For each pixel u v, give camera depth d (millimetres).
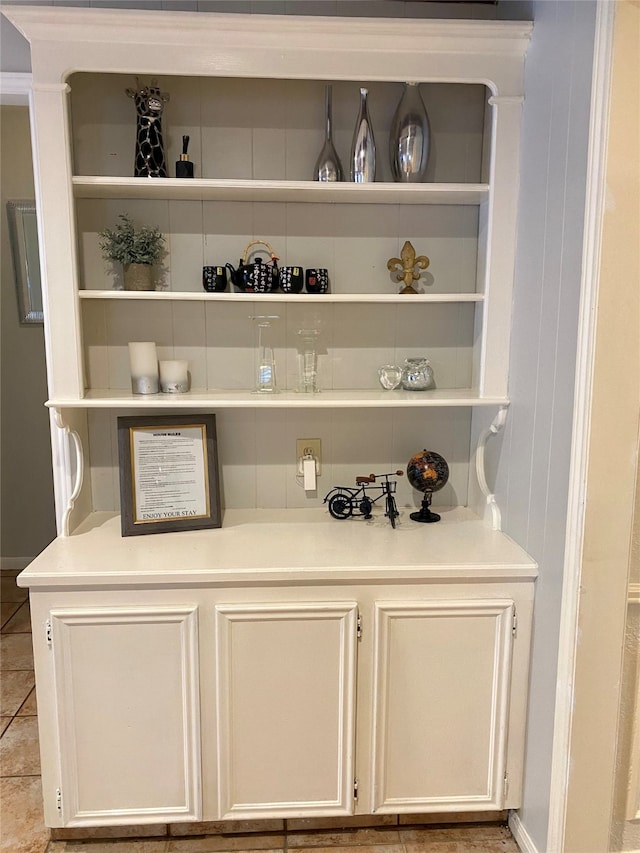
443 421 2064
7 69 1794
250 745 1639
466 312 2008
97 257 1890
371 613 1607
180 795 1645
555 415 1498
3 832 1718
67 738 1596
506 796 1698
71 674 1573
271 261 1937
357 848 1688
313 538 1790
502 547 1721
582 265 1354
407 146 1780
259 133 1875
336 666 1619
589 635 1428
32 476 3416
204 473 1891
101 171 1844
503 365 1783
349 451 2053
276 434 2023
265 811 1664
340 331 1988
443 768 1684
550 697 1538
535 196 1604
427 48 1638
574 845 1500
